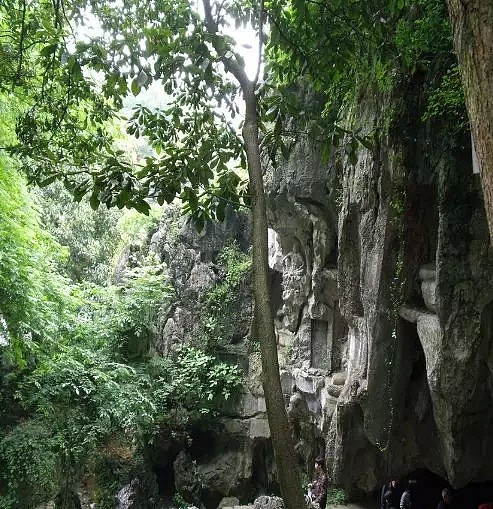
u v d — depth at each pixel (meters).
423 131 6.39
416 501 11.18
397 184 6.63
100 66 4.80
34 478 10.15
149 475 13.30
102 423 11.16
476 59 2.16
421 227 6.96
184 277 14.88
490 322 5.98
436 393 6.59
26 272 9.88
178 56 4.69
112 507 12.52
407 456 8.71
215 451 13.86
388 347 7.56
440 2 5.53
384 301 7.31
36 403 10.88
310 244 10.05
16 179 9.75
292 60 5.13
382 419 7.98
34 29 5.87
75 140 6.17
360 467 9.19
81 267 16.20
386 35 5.53
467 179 5.86
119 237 17.08
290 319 11.20
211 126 5.33
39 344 11.23
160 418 13.00
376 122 6.94
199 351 13.89
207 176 4.84
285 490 3.07
